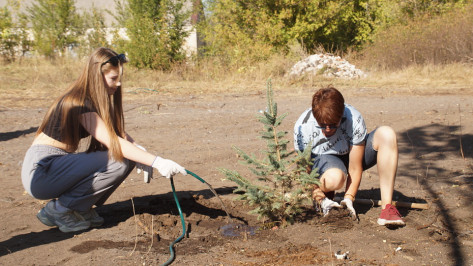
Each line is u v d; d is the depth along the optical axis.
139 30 16.03
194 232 3.32
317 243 3.09
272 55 15.89
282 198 3.29
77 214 3.29
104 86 3.09
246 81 13.09
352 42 23.20
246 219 3.61
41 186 3.12
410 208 3.76
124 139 3.36
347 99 10.23
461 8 17.73
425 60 15.33
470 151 5.65
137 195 4.18
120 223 3.44
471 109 8.55
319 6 19.45
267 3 19.28
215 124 7.54
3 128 7.11
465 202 3.85
